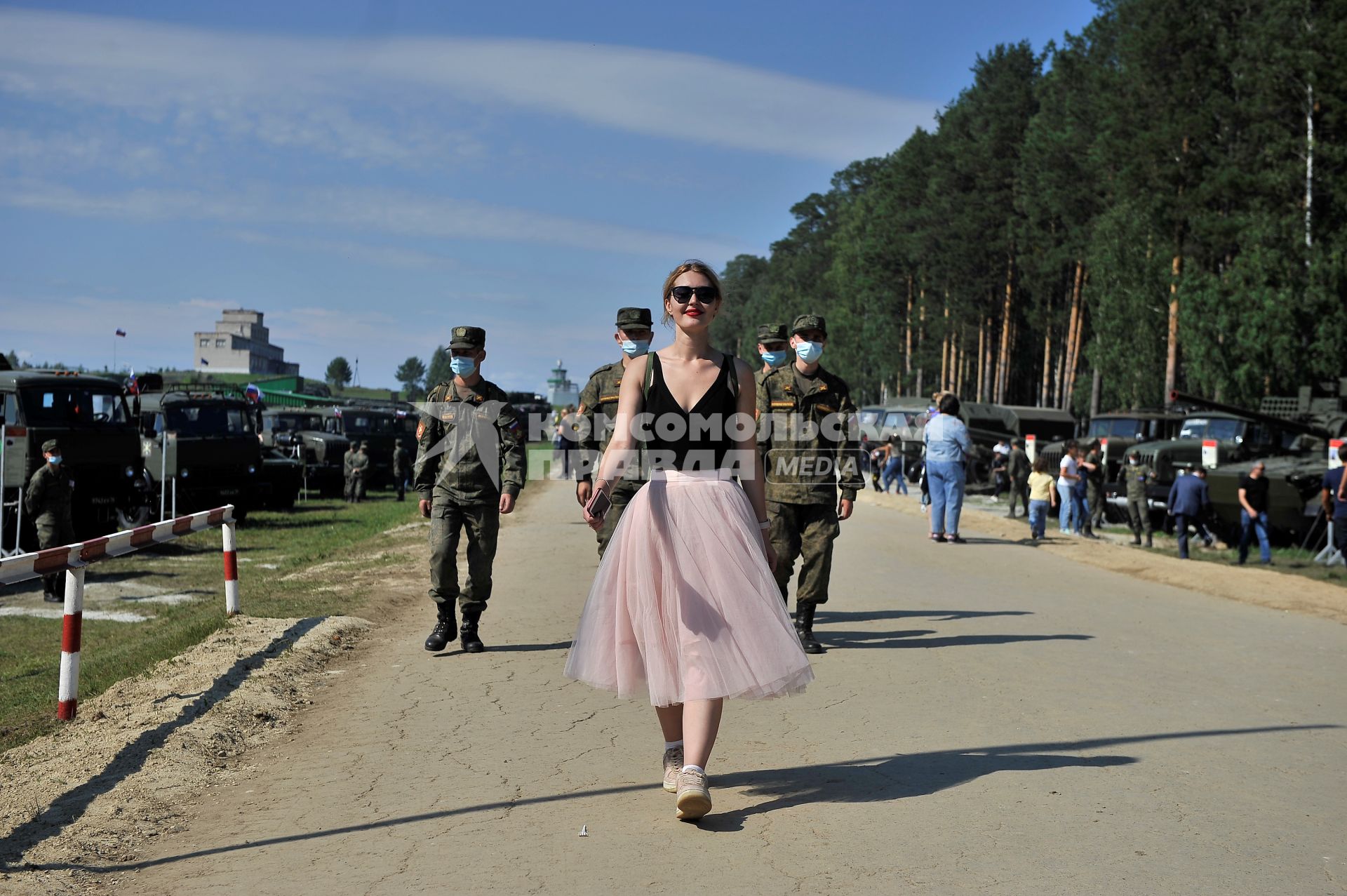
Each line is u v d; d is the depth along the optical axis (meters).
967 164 73.69
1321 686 7.50
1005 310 74.50
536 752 5.70
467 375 8.34
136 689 7.15
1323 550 18.48
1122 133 54.28
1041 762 5.48
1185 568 14.16
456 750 5.75
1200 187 48.12
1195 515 19.44
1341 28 43.12
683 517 4.57
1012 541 18.28
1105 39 63.41
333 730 6.20
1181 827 4.52
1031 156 66.25
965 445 17.66
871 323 90.88
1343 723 6.39
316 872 4.10
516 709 6.63
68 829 4.59
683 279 4.59
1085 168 62.78
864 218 99.81
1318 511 19.91
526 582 12.62
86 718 6.57
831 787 5.06
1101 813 4.69
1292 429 23.80
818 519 8.50
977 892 3.85
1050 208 66.06
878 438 39.69
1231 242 47.84
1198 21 51.00
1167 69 52.59
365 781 5.23
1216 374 44.59
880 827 4.52
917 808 4.75
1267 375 43.81
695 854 4.22
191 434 22.86
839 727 6.18
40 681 8.26
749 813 4.70
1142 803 4.83
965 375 81.88
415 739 5.98
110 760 5.53
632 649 4.71
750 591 4.52
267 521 24.45
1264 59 46.75
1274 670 8.03
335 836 4.49
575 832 4.48
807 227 132.38
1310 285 43.34
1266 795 4.98
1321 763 5.54
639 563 4.58
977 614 10.45
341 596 11.16
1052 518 27.56
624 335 8.43
